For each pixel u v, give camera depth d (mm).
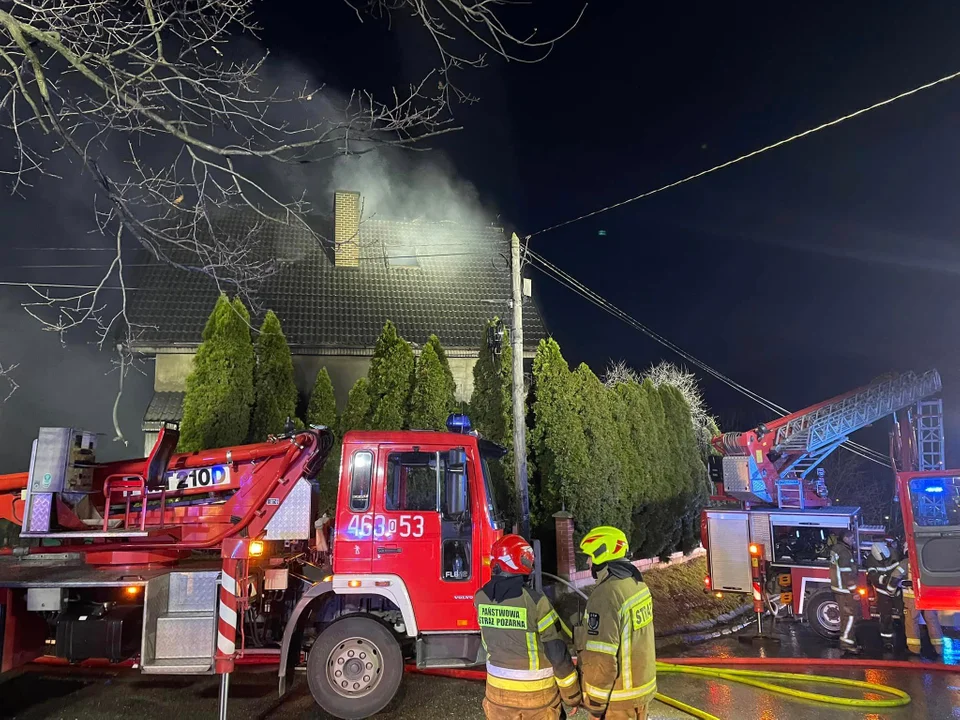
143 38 4824
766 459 12883
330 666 5895
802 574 10117
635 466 15078
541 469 13641
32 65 4512
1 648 5789
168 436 6824
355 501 6176
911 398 13352
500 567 3900
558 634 3725
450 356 16859
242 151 4836
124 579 5887
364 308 17453
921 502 8648
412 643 6539
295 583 7055
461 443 6406
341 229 18750
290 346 15844
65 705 6195
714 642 9562
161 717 5898
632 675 3660
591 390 14047
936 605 8375
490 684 3797
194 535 6777
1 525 9898
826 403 13531
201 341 15258
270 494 6801
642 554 15023
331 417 13922
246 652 6035
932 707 6309
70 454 6609
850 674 7531
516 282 12062
